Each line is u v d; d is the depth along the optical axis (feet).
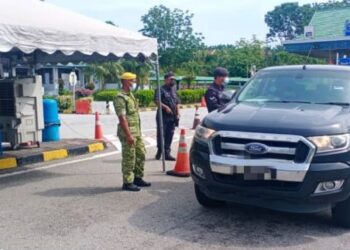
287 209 16.24
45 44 22.90
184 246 15.67
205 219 18.56
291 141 15.75
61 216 18.95
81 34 24.41
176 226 17.70
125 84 22.61
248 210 19.74
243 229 17.38
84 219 18.54
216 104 25.43
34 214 19.24
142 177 24.08
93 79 158.30
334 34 93.15
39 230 17.28
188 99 114.01
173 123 31.58
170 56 197.67
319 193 15.71
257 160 16.05
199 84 173.37
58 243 15.97
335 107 18.42
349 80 20.39
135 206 20.36
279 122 16.52
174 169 26.99
